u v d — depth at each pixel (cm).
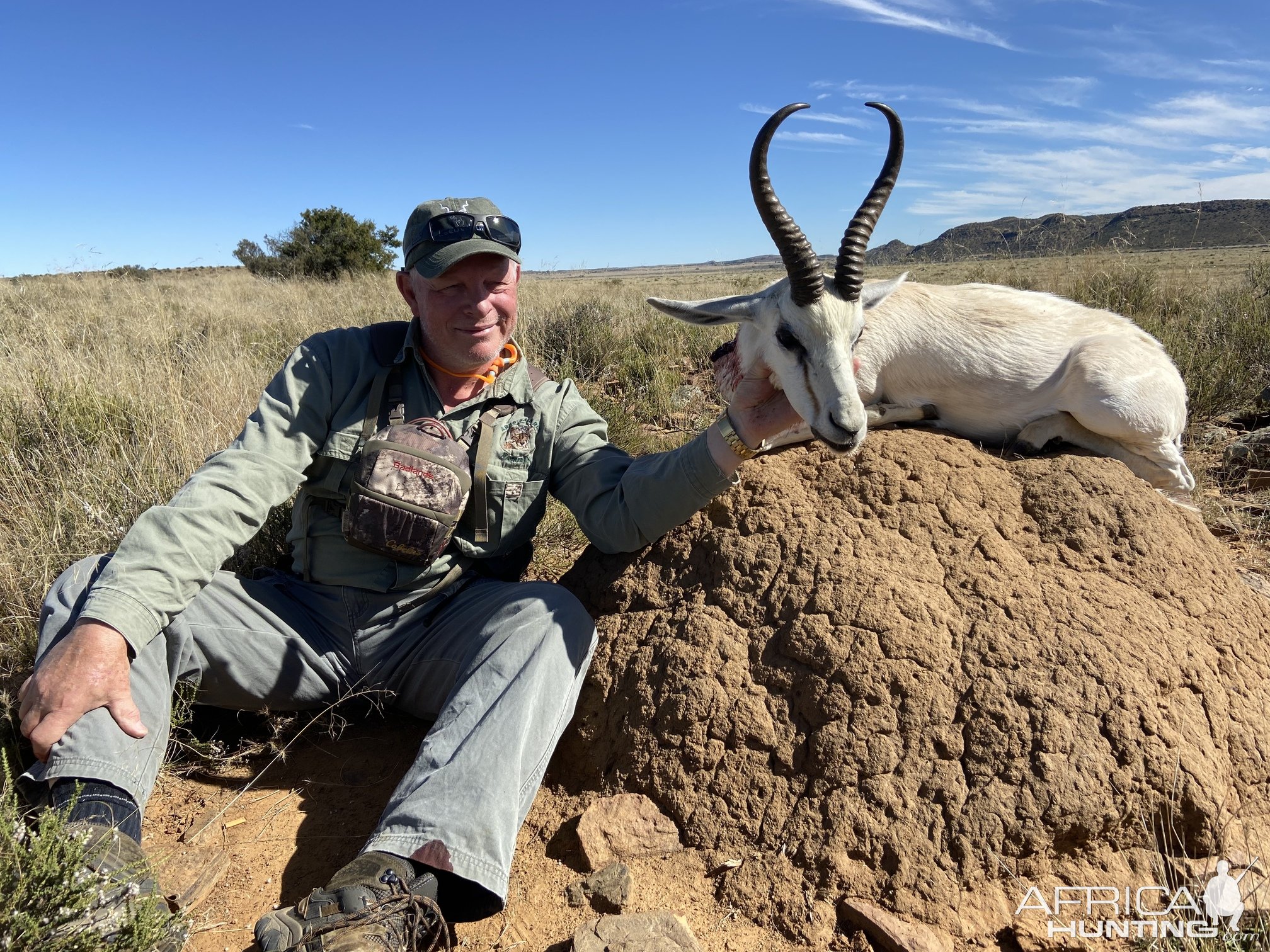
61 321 436
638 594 140
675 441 264
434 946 99
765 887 108
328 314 446
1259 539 198
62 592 115
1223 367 278
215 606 125
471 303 123
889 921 101
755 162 141
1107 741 112
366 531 119
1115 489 139
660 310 171
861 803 111
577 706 131
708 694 122
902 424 180
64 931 85
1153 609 126
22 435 225
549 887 110
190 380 267
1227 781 114
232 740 138
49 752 99
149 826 121
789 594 128
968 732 113
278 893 110
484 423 130
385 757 134
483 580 133
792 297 146
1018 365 165
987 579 127
